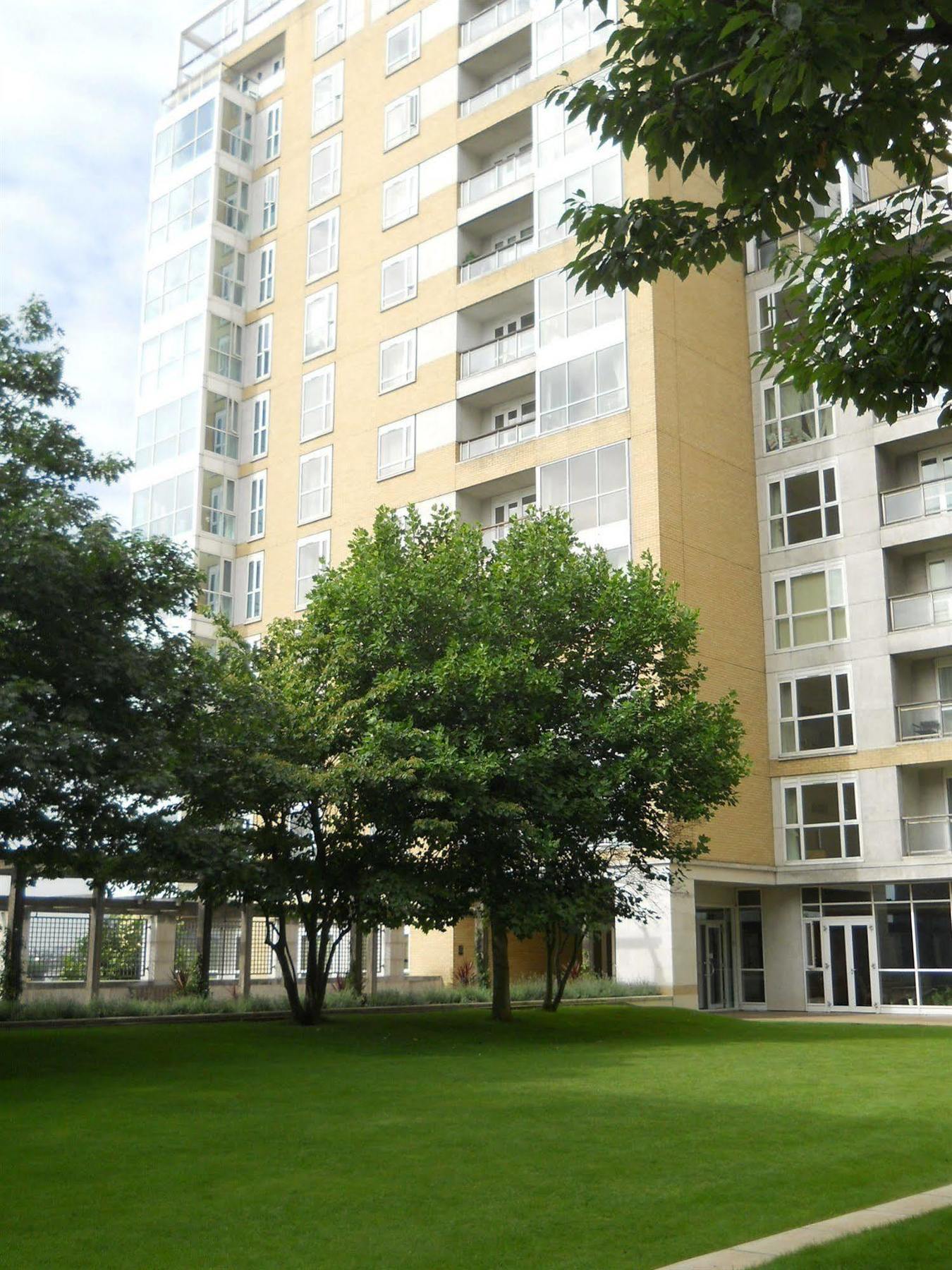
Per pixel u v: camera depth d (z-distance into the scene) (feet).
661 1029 81.15
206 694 61.31
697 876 111.86
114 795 56.24
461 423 136.05
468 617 78.59
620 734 76.18
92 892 85.15
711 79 29.68
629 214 32.81
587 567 83.51
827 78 23.62
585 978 112.88
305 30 168.04
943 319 31.12
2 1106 42.24
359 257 152.05
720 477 122.62
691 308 123.54
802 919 120.16
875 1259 21.76
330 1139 35.68
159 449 161.89
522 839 74.18
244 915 91.40
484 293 135.85
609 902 81.76
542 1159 32.76
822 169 30.07
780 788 121.19
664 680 83.66
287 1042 66.85
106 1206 27.35
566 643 80.89
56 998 78.64
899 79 28.48
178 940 88.84
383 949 110.93
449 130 145.38
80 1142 35.27
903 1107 42.60
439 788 71.87
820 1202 27.78
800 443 125.29
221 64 176.76
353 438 146.41
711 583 118.83
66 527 57.62
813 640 121.39
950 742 111.75
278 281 161.99
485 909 82.43
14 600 53.52
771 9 24.80
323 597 81.51
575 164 129.49
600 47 131.23
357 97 158.20
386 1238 24.66
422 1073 52.95
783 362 34.81
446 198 143.43
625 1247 23.95
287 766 69.15
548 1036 73.97
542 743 73.72
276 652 82.48
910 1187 29.48
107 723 56.59
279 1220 26.09
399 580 78.33
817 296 34.37
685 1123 38.96
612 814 78.95
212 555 155.22
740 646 121.08
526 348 130.21
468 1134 36.65
